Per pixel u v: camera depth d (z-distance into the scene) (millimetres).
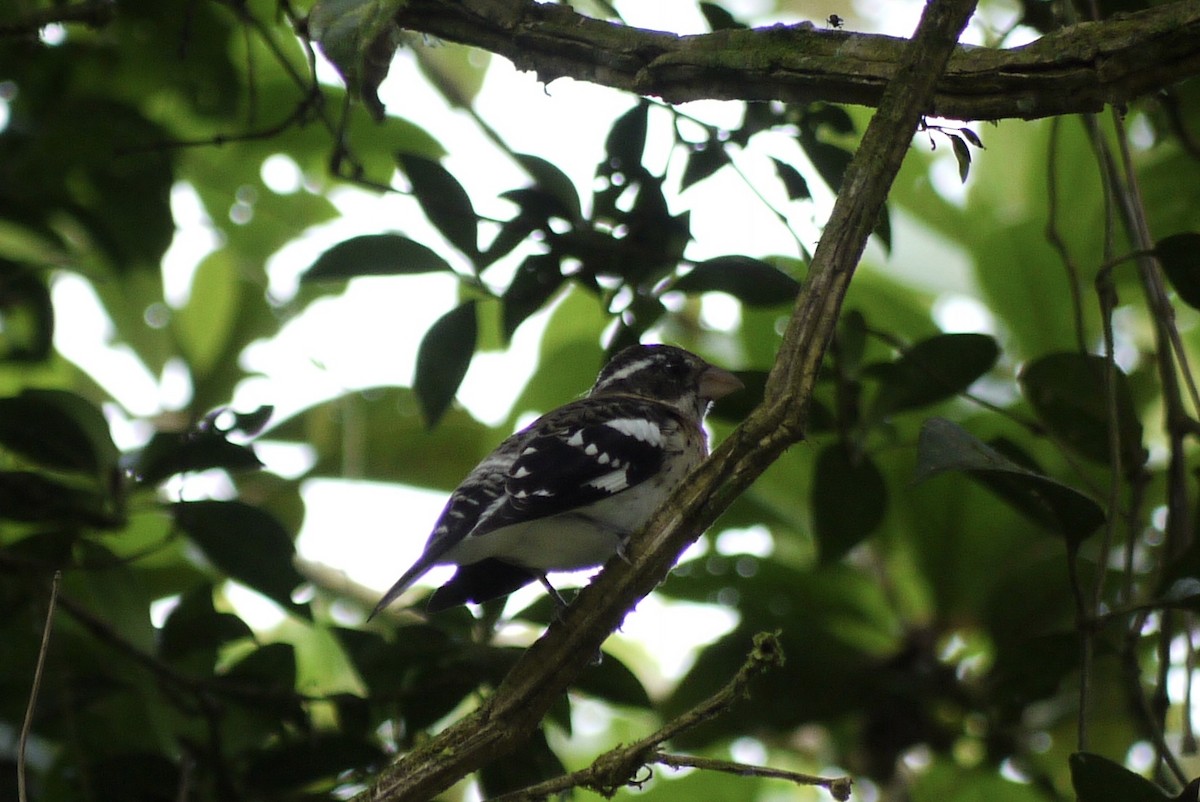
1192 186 9219
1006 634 8859
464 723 5762
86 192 10383
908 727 9094
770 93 6004
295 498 10156
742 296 7547
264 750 7891
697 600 9484
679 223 7820
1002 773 9109
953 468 5398
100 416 7734
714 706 5156
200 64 10336
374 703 7816
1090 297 9547
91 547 8078
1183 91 8648
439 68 10445
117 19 10000
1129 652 7082
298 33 7590
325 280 7613
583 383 10203
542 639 5715
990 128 10570
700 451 7715
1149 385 9414
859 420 8094
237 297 11219
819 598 9477
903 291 10211
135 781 8016
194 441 7426
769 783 10562
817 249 5266
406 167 7551
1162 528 8805
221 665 9672
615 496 7246
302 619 7707
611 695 7664
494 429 10344
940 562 9219
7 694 8273
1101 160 7262
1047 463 9094
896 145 5250
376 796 5703
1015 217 10211
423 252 7609
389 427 10258
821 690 8977
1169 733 9133
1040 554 9078
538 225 7711
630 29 6191
